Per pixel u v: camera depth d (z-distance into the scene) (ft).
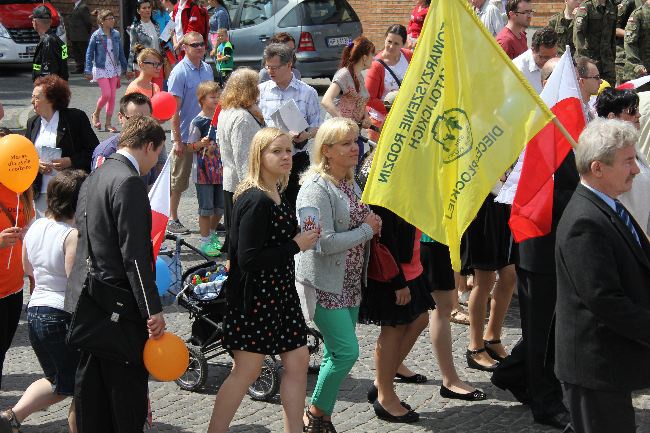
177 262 24.14
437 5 17.71
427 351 26.13
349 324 19.86
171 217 36.78
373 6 78.18
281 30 65.72
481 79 17.66
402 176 17.97
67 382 19.53
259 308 18.72
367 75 33.60
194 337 23.24
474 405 22.65
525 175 19.58
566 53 21.09
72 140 26.73
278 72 31.32
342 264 19.61
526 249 20.85
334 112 32.17
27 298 30.17
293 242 18.53
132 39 58.08
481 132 17.69
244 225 18.24
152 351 17.29
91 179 17.83
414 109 17.89
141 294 16.99
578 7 44.19
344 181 19.90
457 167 17.84
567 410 21.16
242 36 67.15
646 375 15.58
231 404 18.93
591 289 15.20
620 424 15.70
